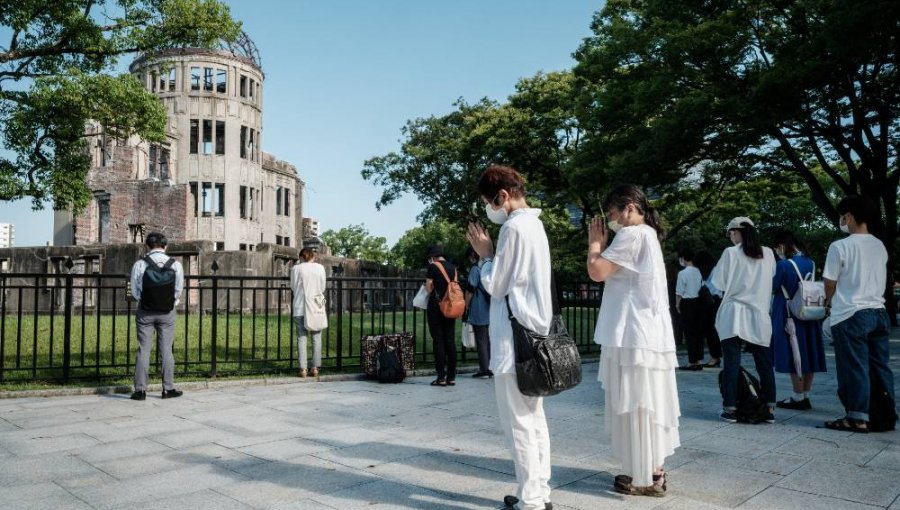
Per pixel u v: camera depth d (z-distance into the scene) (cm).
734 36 1493
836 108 1578
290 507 338
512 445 318
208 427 545
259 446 476
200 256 2091
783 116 1419
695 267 982
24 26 1181
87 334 1224
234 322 1515
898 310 2914
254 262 2103
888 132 1758
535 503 313
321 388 778
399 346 876
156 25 1281
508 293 317
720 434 512
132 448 470
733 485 375
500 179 336
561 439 498
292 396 714
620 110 1819
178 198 3041
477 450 462
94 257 2222
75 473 405
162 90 3709
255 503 346
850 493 357
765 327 557
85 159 1323
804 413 605
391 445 479
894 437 499
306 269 848
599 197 2100
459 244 4681
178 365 923
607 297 374
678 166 1794
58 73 1217
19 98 1185
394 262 6800
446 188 3609
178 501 349
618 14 2130
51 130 1244
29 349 1046
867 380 516
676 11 1652
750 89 1449
